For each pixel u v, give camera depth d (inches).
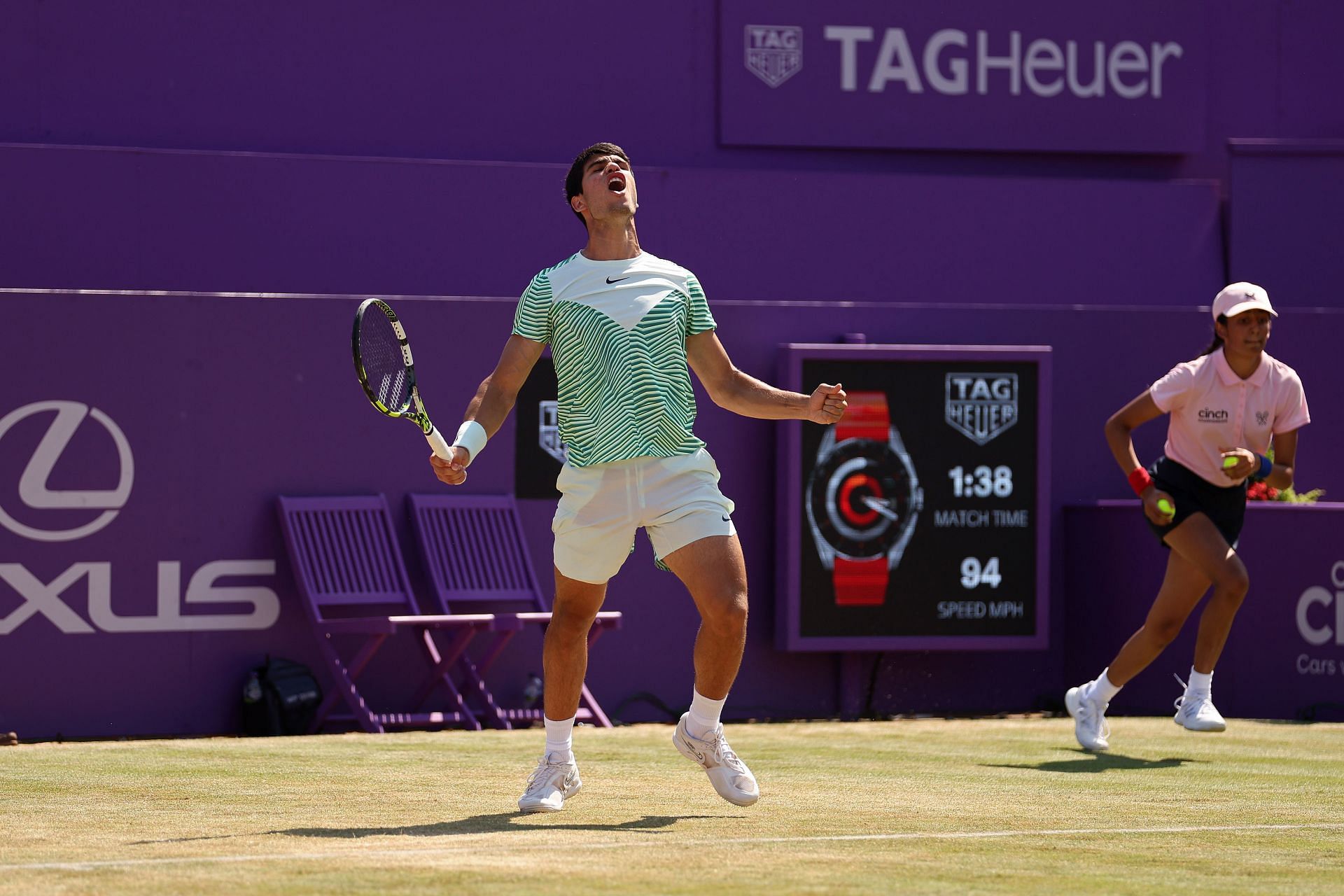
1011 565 1520.7
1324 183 1911.9
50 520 1333.7
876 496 1493.6
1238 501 1096.2
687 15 1854.1
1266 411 1074.7
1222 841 717.3
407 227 1724.9
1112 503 1539.1
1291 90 2020.2
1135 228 1887.3
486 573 1429.6
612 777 944.9
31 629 1326.3
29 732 1320.1
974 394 1518.2
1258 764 1041.5
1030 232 1861.5
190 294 1378.0
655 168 1763.0
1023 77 1924.2
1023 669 1577.3
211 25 1738.4
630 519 730.2
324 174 1710.1
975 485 1515.7
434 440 729.0
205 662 1368.1
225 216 1680.6
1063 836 727.1
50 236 1635.1
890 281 1819.6
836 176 1818.4
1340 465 1615.4
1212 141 2004.2
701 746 767.1
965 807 824.9
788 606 1471.5
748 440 1510.8
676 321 741.3
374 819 760.3
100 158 1656.0
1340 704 1427.2
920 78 1898.4
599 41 1833.2
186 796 858.1
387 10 1781.5
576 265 748.6
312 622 1358.3
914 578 1499.8
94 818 768.3
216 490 1378.0
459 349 1445.6
